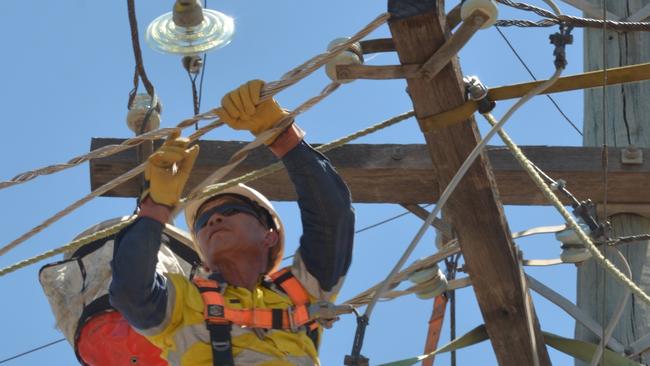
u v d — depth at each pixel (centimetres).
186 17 943
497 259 832
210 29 951
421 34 750
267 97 734
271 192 1002
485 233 825
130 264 703
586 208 930
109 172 980
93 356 882
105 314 880
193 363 716
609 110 1075
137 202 938
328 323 737
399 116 883
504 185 1005
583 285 998
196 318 722
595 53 1120
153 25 957
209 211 769
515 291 840
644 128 1060
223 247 754
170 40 949
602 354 887
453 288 946
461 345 887
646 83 1074
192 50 948
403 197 1006
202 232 766
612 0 1127
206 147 990
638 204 1014
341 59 755
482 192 814
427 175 996
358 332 732
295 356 727
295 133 749
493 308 848
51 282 902
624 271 970
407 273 924
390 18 748
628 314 972
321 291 746
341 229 745
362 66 758
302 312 735
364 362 727
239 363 716
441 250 923
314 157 749
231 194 779
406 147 1001
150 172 719
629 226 1009
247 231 761
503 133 855
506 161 1001
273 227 778
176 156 719
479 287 844
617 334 970
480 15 740
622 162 1006
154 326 718
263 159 993
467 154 798
